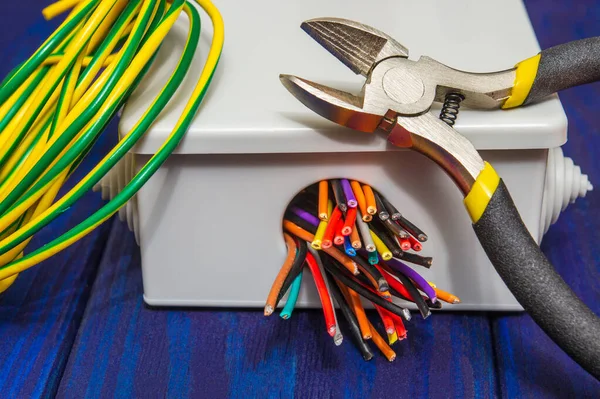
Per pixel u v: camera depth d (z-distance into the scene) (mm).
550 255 567
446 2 561
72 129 433
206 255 510
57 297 546
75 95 449
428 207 491
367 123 439
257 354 506
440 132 436
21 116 457
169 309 539
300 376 493
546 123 453
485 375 493
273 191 485
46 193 457
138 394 486
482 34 529
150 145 458
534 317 418
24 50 755
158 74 497
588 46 463
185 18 545
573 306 407
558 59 459
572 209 602
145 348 512
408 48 515
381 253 461
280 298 470
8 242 437
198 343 515
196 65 505
